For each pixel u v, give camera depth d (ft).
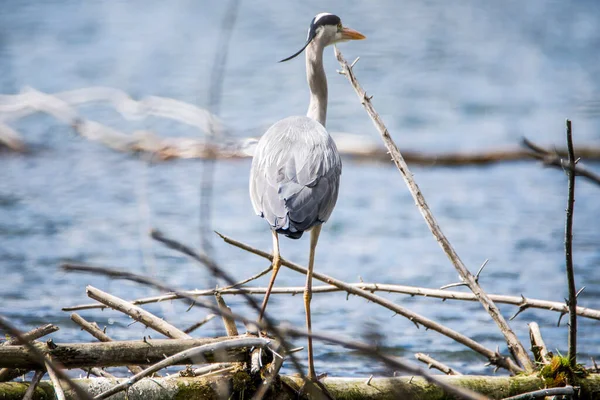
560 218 57.21
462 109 94.63
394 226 55.26
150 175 69.15
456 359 34.04
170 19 151.53
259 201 27.37
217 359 23.09
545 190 65.62
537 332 27.68
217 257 47.24
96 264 44.78
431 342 35.70
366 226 55.21
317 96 32.99
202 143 75.46
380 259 47.80
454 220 56.80
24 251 47.70
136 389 22.90
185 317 37.19
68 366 22.45
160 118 84.12
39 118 84.79
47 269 44.37
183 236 50.85
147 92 96.53
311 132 28.78
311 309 39.42
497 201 61.93
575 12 167.94
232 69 113.09
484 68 118.62
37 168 71.15
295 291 28.17
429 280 44.01
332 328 36.60
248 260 47.09
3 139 76.84
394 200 62.34
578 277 44.29
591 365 32.22
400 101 97.91
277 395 23.56
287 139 28.40
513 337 27.04
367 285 28.66
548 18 160.86
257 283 42.88
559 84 108.88
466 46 134.00
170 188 64.75
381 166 74.08
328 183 27.45
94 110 88.79
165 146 75.31
